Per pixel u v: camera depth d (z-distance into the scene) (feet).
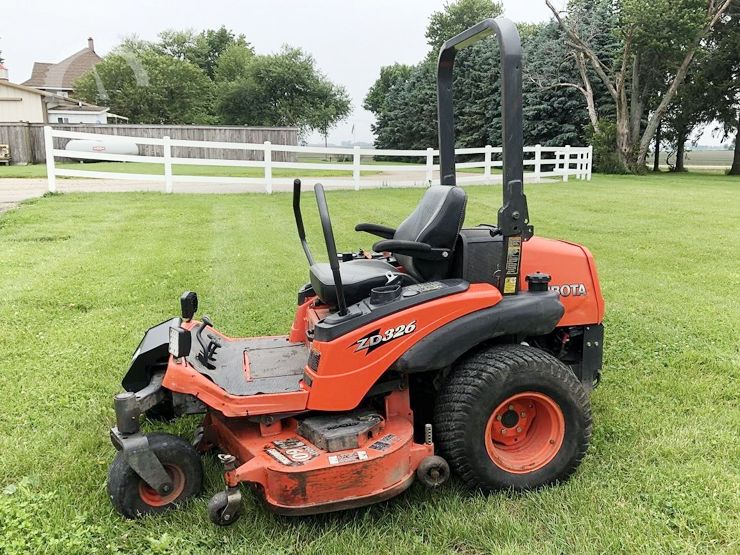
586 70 94.12
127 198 43.06
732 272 24.50
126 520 9.11
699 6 79.36
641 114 92.68
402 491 9.07
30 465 10.70
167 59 167.02
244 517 9.16
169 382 9.35
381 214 38.50
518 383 9.48
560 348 11.57
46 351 15.90
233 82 195.31
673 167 116.47
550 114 102.06
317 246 29.14
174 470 9.34
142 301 20.35
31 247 27.68
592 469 10.35
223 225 34.19
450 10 174.50
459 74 117.70
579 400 9.80
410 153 53.78
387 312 9.39
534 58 103.65
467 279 10.16
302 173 75.77
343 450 8.91
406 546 8.57
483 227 10.99
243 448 9.27
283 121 194.70
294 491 8.45
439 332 9.42
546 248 11.09
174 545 8.57
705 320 18.38
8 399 13.17
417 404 11.07
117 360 15.35
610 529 8.73
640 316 18.89
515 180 9.55
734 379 14.29
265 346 11.98
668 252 28.37
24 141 86.28
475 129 117.39
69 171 44.34
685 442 11.23
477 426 9.41
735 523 8.84
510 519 9.00
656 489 9.75
